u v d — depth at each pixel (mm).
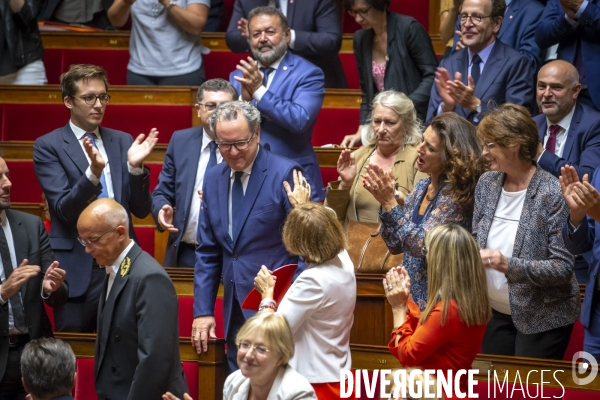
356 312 15922
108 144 17547
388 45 21469
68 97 17297
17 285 14570
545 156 16016
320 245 12141
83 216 13484
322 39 22703
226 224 14680
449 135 13539
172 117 24141
